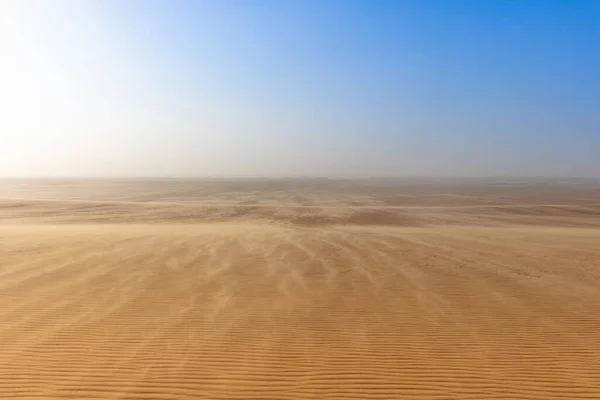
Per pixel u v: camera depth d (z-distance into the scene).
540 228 26.50
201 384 5.70
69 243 16.16
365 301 9.35
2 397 5.30
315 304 9.09
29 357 6.38
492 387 5.77
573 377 6.05
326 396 5.50
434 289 10.39
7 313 8.27
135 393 5.45
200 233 19.73
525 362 6.49
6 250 14.57
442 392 5.64
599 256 15.16
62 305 8.77
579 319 8.37
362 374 6.06
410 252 15.34
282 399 5.41
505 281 11.27
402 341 7.20
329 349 6.84
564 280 11.47
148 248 15.28
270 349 6.80
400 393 5.61
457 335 7.49
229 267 12.47
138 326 7.67
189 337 7.21
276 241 17.39
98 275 11.30
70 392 5.44
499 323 8.10
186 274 11.55
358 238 18.67
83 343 6.90
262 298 9.46
